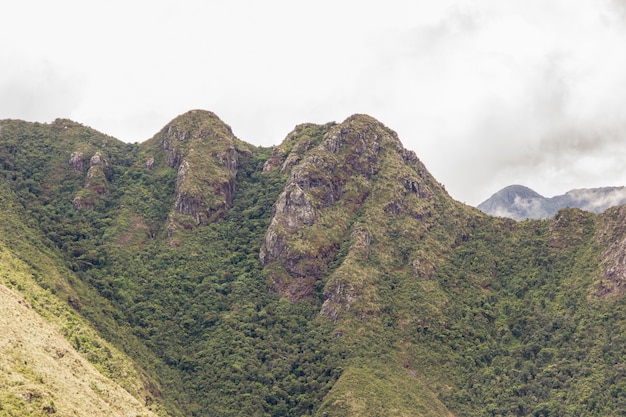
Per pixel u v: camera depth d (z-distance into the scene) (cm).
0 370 13262
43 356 14950
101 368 18650
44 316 18712
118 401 15875
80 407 13775
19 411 12281
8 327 15162
